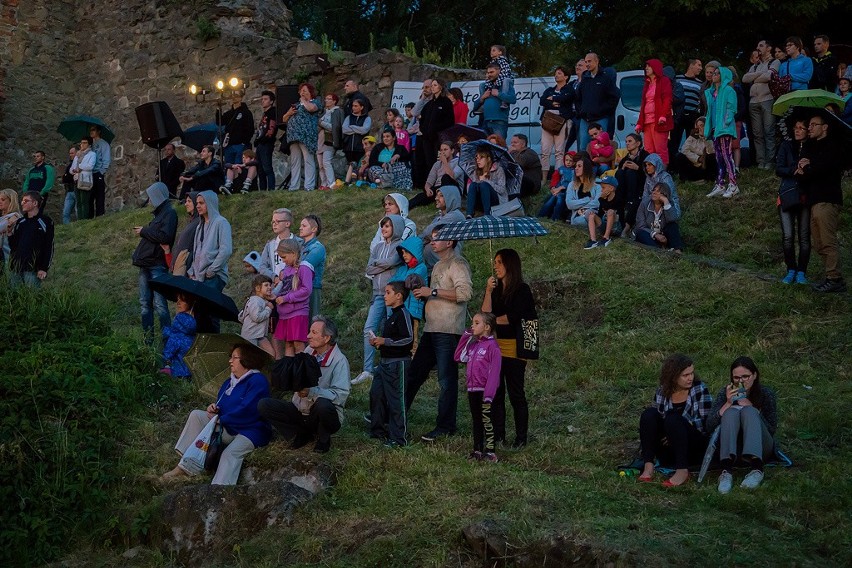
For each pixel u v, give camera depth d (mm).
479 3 27688
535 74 29078
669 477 7469
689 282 11336
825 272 10711
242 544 7254
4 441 8266
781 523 6543
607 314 11070
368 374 10547
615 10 21953
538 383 9938
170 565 7363
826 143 10586
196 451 8219
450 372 8656
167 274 10164
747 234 13023
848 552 6117
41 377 9156
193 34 21578
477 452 8078
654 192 12461
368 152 16562
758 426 7195
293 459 8078
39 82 22891
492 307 8438
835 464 7363
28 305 10648
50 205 22891
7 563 7551
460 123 15789
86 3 23344
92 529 7871
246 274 14234
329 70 19922
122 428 8969
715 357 9742
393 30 28125
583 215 13195
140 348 10227
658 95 14109
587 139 14914
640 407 9047
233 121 18047
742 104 14477
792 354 9680
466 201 13883
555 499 7031
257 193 16906
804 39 21266
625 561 6059
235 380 8484
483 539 6551
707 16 20844
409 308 9758
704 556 6102
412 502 7293
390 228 10273
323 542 7047
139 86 22422
